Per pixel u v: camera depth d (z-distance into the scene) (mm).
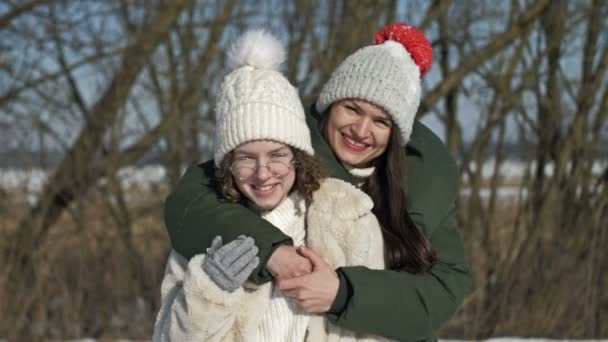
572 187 6059
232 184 1806
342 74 1973
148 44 5797
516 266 6027
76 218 5707
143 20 5918
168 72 6020
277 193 1771
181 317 1641
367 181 2059
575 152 6141
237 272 1594
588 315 5816
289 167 1769
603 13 6129
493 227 6309
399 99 1924
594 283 5816
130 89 5867
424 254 1897
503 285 6023
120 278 5762
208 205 1813
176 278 1824
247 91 1749
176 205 1877
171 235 1859
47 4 5746
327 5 6234
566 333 5824
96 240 5742
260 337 1764
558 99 6309
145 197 5973
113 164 5789
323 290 1692
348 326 1731
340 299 1710
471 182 6422
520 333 5934
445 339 5918
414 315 1771
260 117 1719
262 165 1726
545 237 6027
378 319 1729
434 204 2000
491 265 6133
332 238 1802
